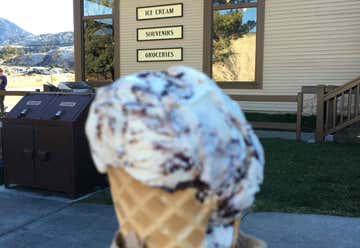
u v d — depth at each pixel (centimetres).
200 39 1101
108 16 1222
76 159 454
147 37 1166
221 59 1092
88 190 478
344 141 729
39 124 463
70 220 392
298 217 385
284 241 333
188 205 119
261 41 1029
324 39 965
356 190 457
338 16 945
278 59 1017
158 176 115
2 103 1115
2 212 417
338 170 536
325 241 333
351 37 939
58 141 456
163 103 120
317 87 738
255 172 130
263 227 362
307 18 975
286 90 1016
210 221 126
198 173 117
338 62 958
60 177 461
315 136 748
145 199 120
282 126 781
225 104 131
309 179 502
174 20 1126
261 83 1041
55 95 486
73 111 456
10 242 341
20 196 473
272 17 1012
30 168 477
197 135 116
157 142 114
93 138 127
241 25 1056
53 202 448
